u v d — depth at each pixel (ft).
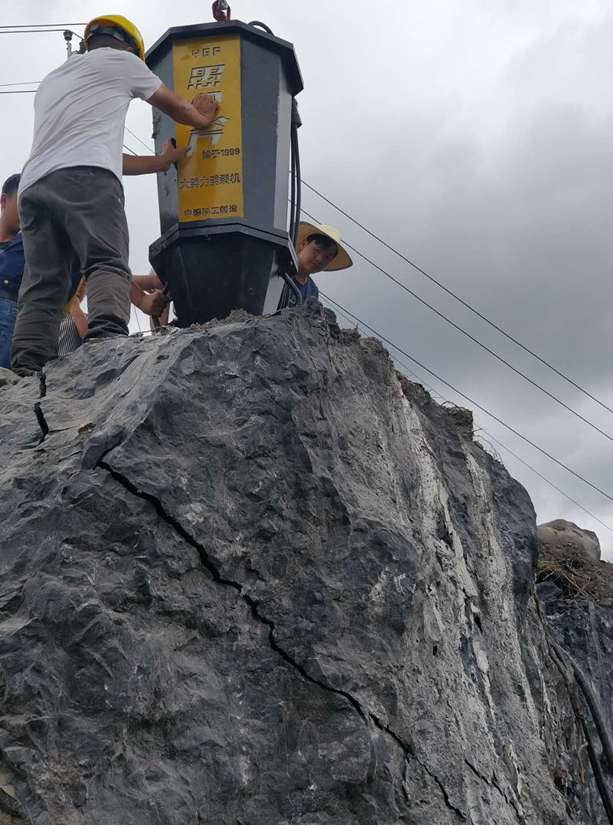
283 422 12.42
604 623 24.00
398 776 11.60
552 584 24.59
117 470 11.32
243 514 11.83
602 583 25.20
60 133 16.25
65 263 16.39
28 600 10.76
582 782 17.88
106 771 10.07
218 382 12.30
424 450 15.64
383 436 14.51
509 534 18.31
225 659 11.24
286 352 12.84
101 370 13.78
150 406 11.73
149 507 11.33
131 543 11.15
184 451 11.75
